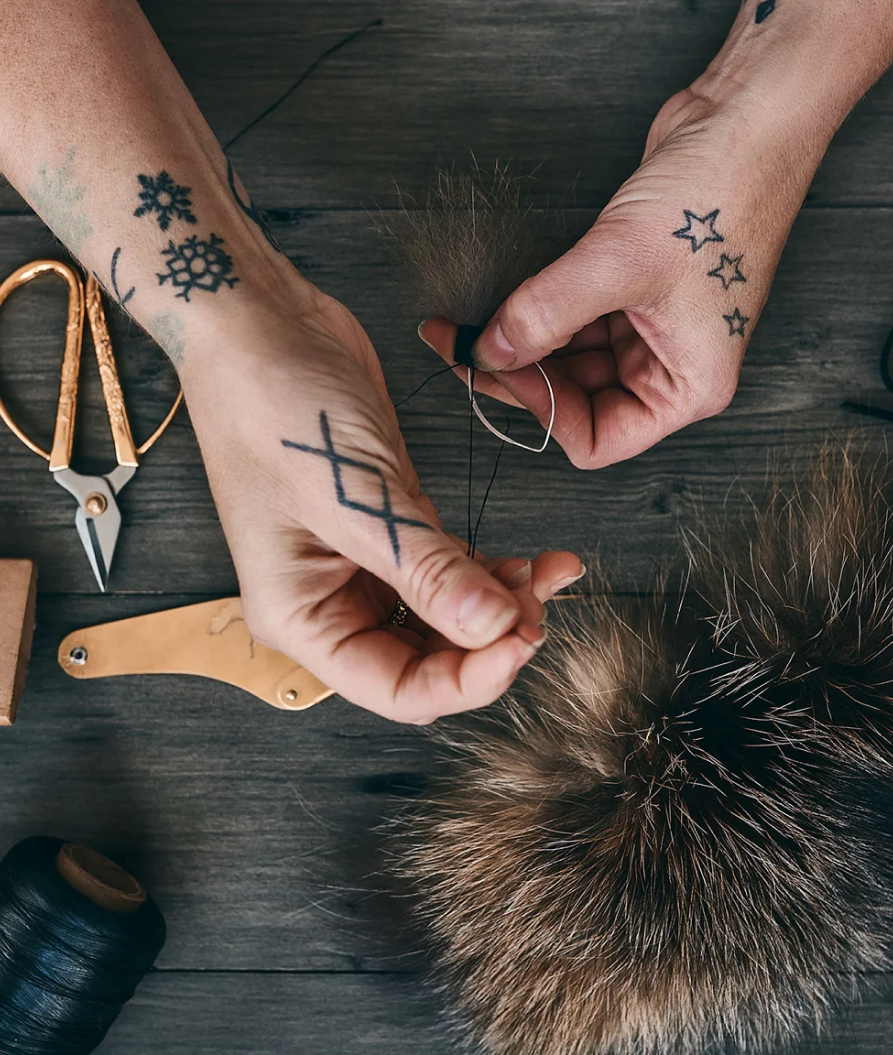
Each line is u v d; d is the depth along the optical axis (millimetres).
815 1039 842
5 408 835
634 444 800
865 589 828
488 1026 828
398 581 571
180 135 637
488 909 818
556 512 857
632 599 857
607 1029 816
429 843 834
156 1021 842
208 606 838
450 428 853
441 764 850
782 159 729
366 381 611
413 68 860
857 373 871
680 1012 814
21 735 842
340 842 846
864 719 805
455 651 584
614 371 814
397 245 844
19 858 759
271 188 853
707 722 816
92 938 737
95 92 614
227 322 607
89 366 852
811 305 871
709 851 792
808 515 856
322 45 858
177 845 844
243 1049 843
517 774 825
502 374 773
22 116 615
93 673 836
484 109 862
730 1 870
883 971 837
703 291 727
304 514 591
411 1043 843
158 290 614
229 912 844
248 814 847
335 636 613
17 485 848
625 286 711
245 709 847
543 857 810
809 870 795
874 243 871
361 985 845
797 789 792
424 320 837
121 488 842
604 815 812
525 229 828
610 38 866
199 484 851
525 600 559
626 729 814
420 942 838
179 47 853
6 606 789
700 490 864
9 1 609
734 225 720
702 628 849
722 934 795
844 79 737
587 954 800
